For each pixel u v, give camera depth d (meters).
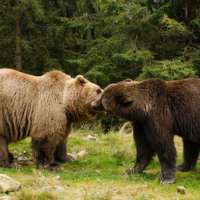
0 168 4.36
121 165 5.20
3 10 14.16
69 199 3.16
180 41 14.40
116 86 4.42
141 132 4.51
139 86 4.28
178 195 3.48
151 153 4.54
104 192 3.37
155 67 11.86
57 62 15.03
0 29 15.34
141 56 12.16
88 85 5.17
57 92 4.91
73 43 16.39
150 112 4.04
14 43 15.33
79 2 17.62
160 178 4.08
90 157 5.68
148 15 13.45
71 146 6.55
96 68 13.77
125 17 12.98
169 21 12.35
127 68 14.60
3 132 4.61
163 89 4.15
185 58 13.31
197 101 4.02
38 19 14.71
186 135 4.16
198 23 12.84
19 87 4.72
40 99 4.75
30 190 3.21
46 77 5.01
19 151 5.97
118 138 7.16
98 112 5.23
